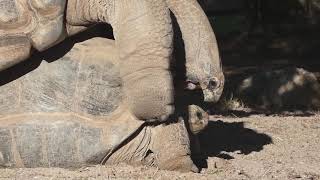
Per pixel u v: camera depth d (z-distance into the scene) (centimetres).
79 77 1305
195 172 1296
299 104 2380
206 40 1265
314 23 4125
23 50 1272
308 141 1650
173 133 1289
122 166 1313
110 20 1257
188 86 1306
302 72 2439
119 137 1291
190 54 1266
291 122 1894
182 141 1288
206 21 1275
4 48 1272
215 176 1272
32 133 1309
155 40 1216
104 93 1300
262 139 1652
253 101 2397
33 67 1316
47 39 1260
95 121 1300
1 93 1323
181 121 1300
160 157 1297
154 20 1217
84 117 1302
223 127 1788
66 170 1305
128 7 1234
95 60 1305
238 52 3912
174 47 1267
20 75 1320
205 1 1430
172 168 1298
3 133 1315
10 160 1321
